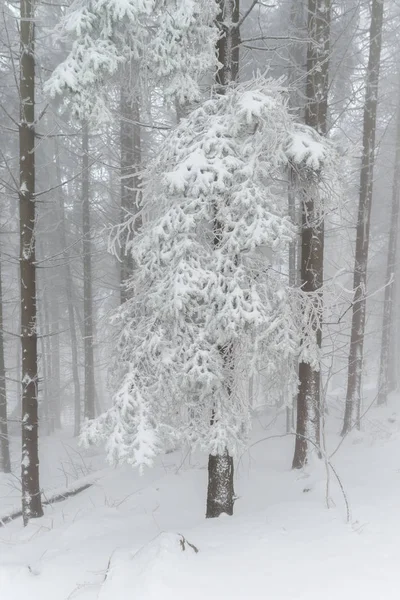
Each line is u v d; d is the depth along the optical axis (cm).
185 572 364
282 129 543
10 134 1398
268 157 556
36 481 791
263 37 689
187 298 530
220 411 585
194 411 594
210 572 366
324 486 692
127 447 511
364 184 1173
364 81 1176
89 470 1252
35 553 561
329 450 1022
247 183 534
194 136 560
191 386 561
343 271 623
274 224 521
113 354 633
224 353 593
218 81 666
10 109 1367
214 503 629
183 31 577
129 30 606
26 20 734
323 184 643
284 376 621
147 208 610
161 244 573
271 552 399
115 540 545
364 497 591
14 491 1180
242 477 879
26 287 781
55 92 589
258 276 576
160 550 386
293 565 372
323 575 353
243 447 592
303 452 867
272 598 325
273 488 784
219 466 627
